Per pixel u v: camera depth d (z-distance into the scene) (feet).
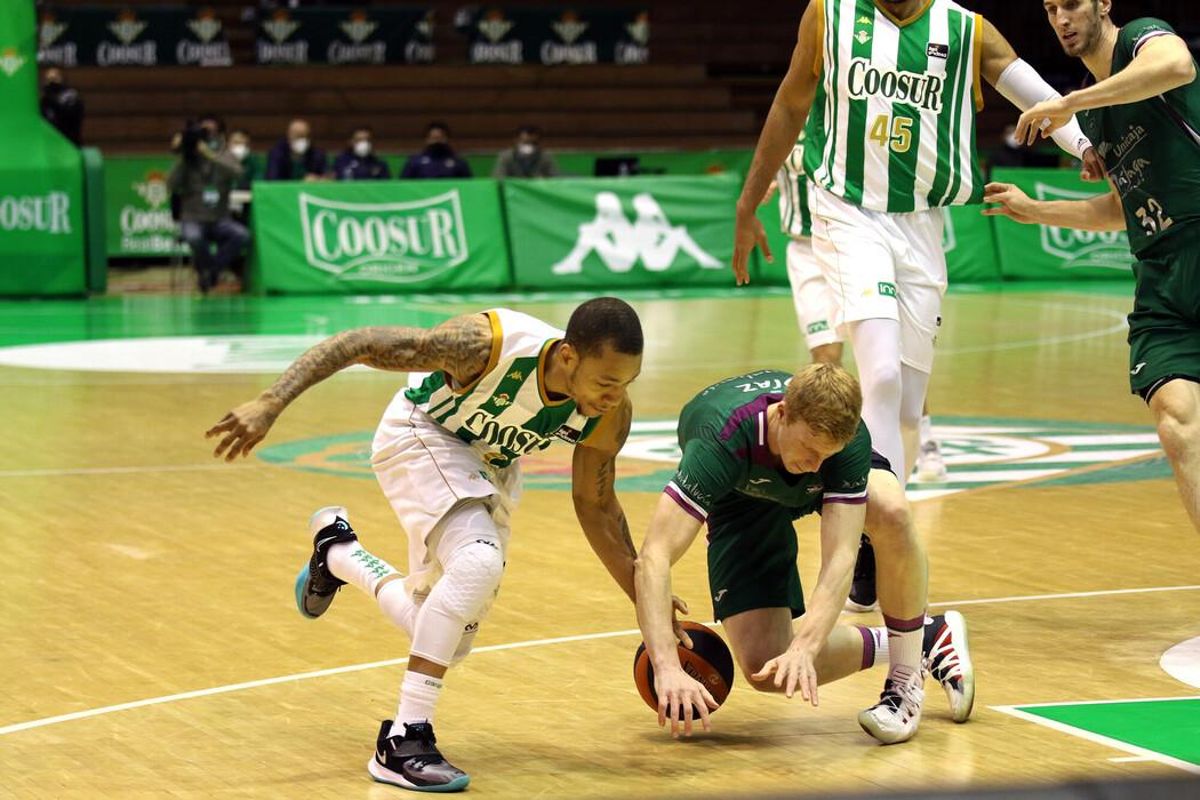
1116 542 28.27
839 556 17.20
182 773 16.76
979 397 47.14
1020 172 85.76
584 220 81.46
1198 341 21.47
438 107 103.09
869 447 17.57
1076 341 61.26
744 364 53.78
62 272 77.30
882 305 23.77
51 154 76.79
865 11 23.90
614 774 16.84
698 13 112.98
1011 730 18.21
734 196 83.97
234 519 30.37
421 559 17.46
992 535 28.81
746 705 19.49
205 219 78.33
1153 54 20.67
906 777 16.61
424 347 16.20
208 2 106.32
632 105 105.91
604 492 17.70
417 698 16.60
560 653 21.58
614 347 15.81
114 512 30.99
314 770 16.93
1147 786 7.73
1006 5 113.60
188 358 55.62
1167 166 21.44
